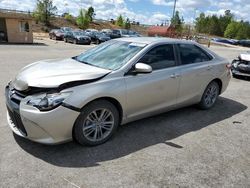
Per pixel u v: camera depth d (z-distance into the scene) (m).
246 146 4.17
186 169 3.40
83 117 3.56
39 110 3.26
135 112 4.23
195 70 5.04
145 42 4.50
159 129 4.57
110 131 3.97
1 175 3.04
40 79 3.48
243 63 9.86
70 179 3.05
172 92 4.69
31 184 2.92
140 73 4.05
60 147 3.72
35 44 25.25
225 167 3.51
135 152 3.74
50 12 56.69
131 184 3.03
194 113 5.51
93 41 31.98
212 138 4.37
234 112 5.79
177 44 4.89
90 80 3.60
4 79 7.85
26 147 3.67
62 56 15.59
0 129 4.19
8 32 25.44
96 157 3.54
